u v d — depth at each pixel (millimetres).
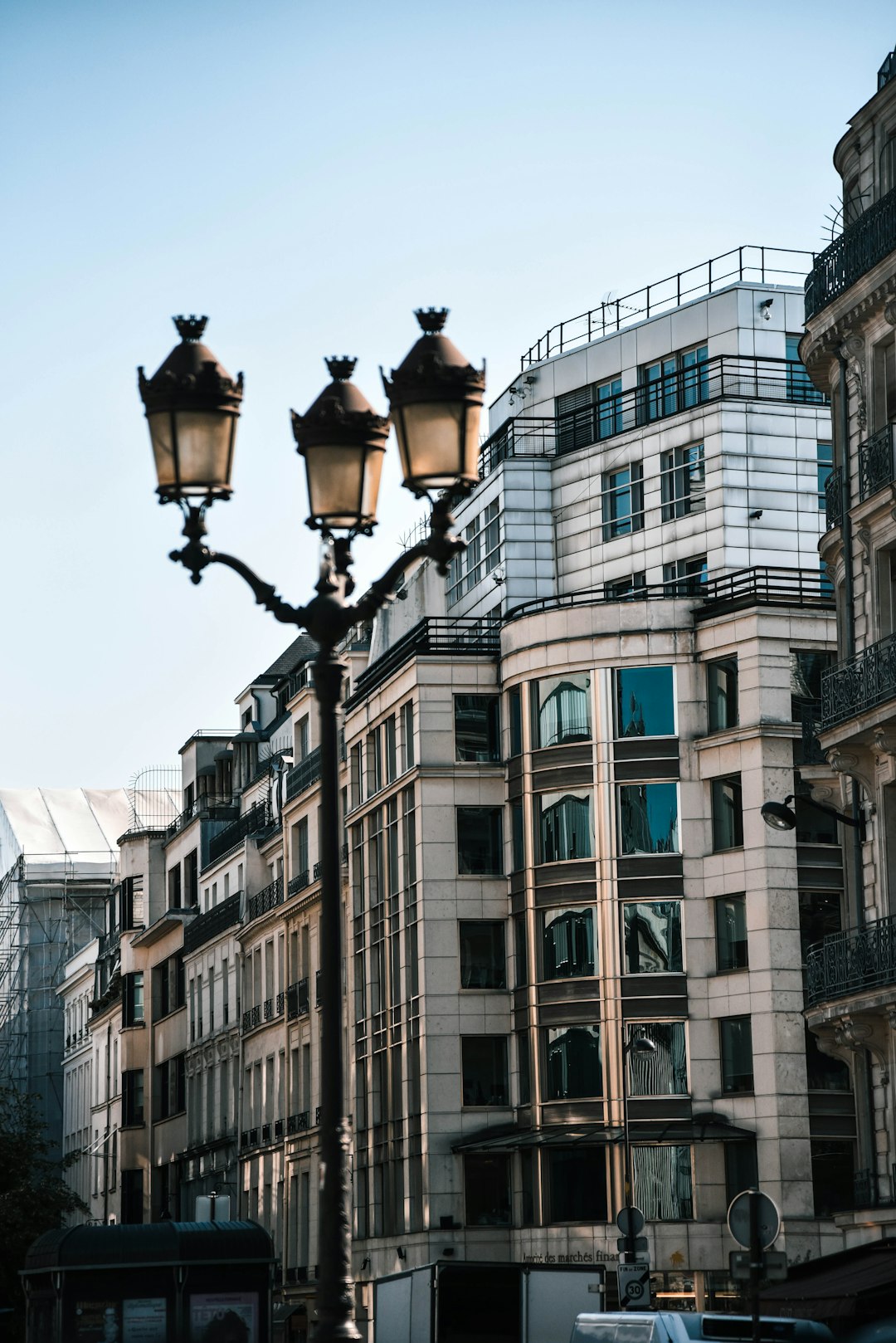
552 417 80188
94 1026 130125
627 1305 42656
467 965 68312
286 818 89562
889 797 40500
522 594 77438
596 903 64750
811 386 75375
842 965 41000
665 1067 63250
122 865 122750
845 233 41531
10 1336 68312
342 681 17203
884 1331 34656
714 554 73250
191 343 16406
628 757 65000
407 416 16203
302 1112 85750
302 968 87125
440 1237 66312
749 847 63000
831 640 64250
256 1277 34812
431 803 69125
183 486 16172
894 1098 40344
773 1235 24469
